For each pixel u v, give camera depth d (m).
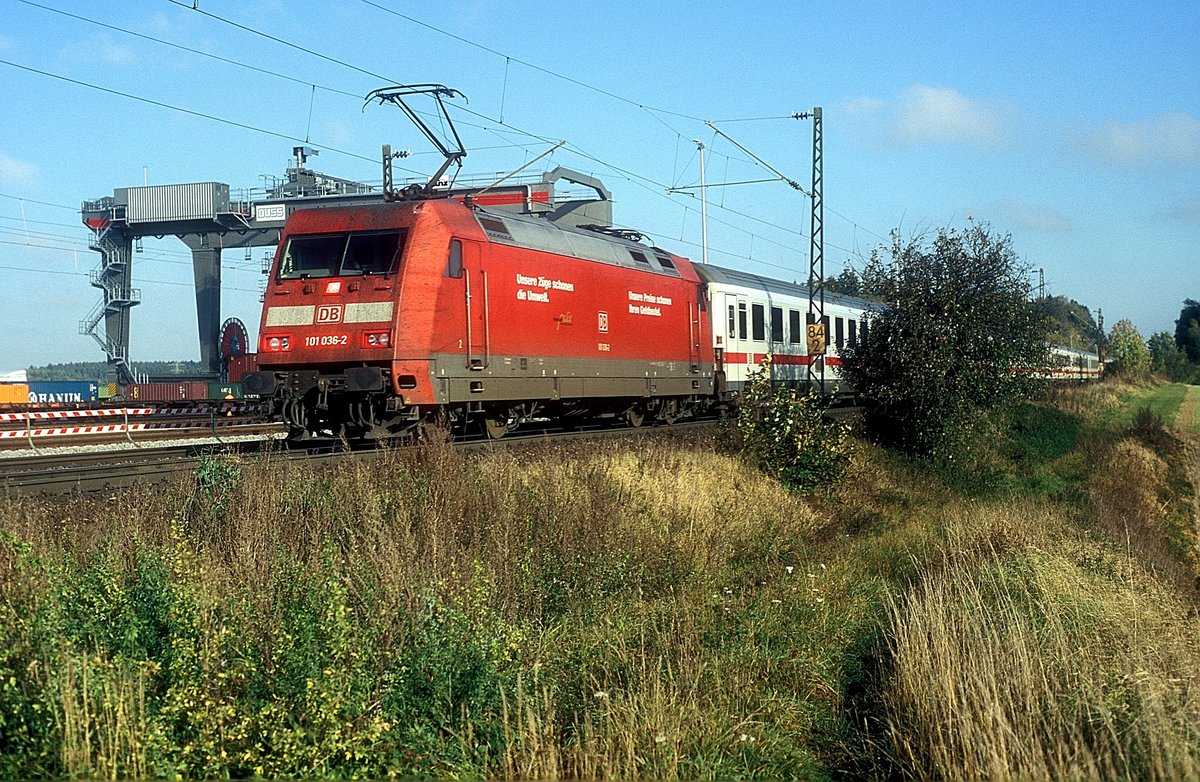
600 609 10.41
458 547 10.84
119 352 55.41
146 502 10.55
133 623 7.16
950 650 8.66
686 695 8.37
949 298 24.83
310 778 6.19
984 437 26.70
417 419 16.44
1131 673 8.10
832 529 16.91
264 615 7.97
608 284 21.78
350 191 54.19
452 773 6.73
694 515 14.61
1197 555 20.70
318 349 16.62
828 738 8.41
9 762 5.64
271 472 11.72
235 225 52.88
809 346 29.34
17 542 7.93
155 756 5.85
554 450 15.77
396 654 7.61
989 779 6.78
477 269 17.62
